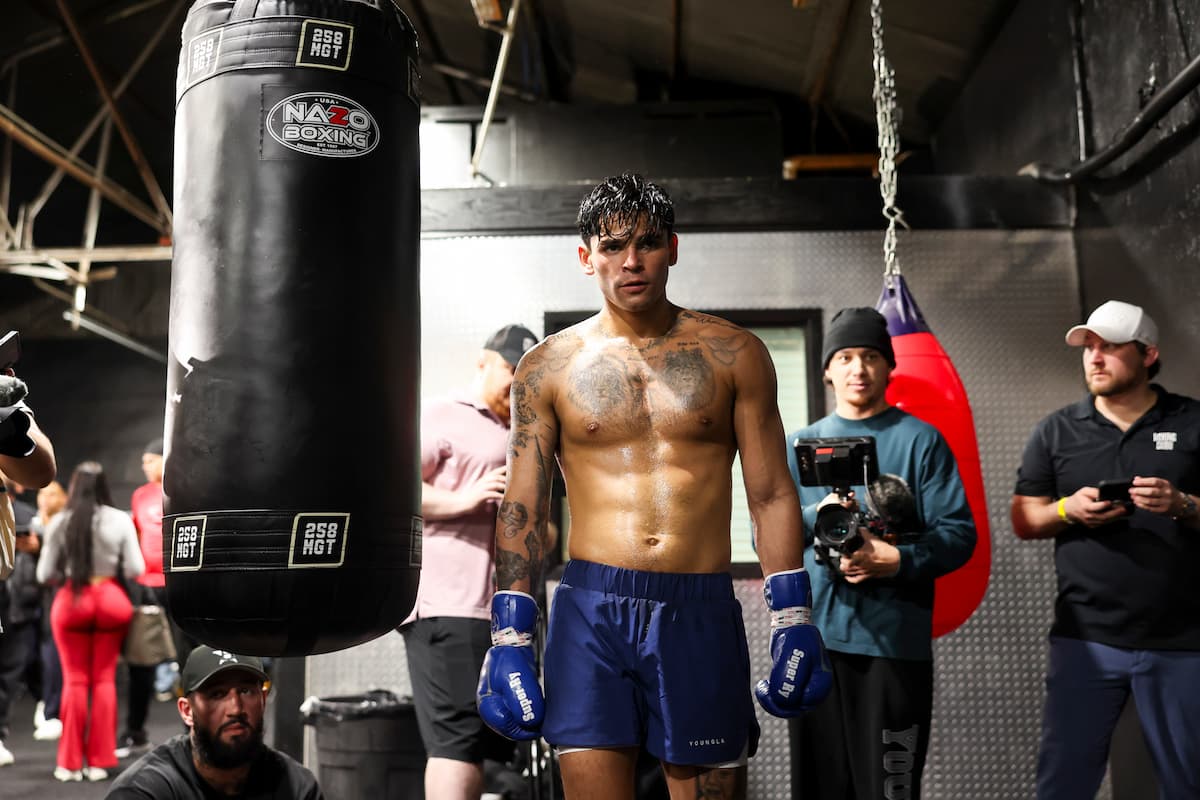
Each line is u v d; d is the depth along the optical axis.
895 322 3.26
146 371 13.98
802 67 6.49
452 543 3.13
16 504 6.20
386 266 1.95
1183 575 2.87
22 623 5.90
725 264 4.07
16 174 11.47
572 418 1.97
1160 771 2.88
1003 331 4.04
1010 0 4.90
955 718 3.80
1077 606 3.02
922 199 4.07
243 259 1.86
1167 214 3.47
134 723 5.57
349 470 1.85
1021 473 3.18
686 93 7.58
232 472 1.81
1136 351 3.00
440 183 6.11
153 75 9.30
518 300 4.03
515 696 1.83
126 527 5.12
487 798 3.52
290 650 1.86
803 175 7.32
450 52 7.95
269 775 2.72
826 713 2.76
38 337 13.91
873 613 2.70
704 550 1.92
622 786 1.89
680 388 1.94
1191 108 3.33
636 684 1.92
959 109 5.96
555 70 7.84
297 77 1.92
